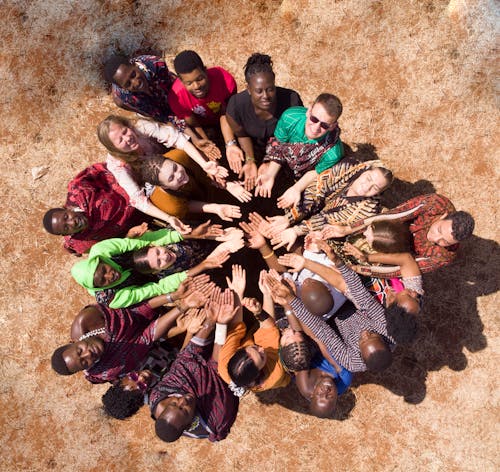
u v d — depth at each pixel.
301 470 3.59
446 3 3.56
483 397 3.56
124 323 2.88
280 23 3.61
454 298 3.59
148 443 3.62
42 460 3.63
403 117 3.60
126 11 3.63
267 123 2.95
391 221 2.79
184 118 3.12
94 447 3.63
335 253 2.84
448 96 3.59
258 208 3.63
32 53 3.65
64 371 2.70
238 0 3.61
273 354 2.94
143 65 2.99
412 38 3.58
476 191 3.59
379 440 3.59
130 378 3.01
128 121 2.75
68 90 3.66
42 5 3.64
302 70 3.62
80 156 3.66
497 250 3.58
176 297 3.00
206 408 2.83
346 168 2.95
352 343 2.83
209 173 3.02
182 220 3.13
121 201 2.98
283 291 2.87
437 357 3.59
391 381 3.59
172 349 3.24
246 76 2.58
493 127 3.58
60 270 3.64
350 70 3.60
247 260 3.62
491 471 3.55
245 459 3.60
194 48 3.64
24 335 3.64
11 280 3.64
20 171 3.66
